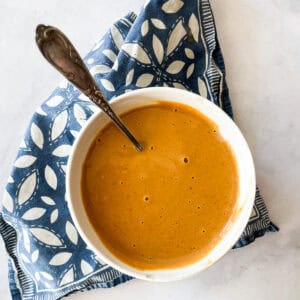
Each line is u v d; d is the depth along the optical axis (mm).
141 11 351
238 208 334
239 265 376
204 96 365
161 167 337
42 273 363
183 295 375
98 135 337
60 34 262
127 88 357
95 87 291
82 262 361
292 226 375
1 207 382
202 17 361
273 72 377
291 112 376
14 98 385
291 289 374
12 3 390
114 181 338
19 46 387
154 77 360
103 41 367
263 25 380
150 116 338
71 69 273
